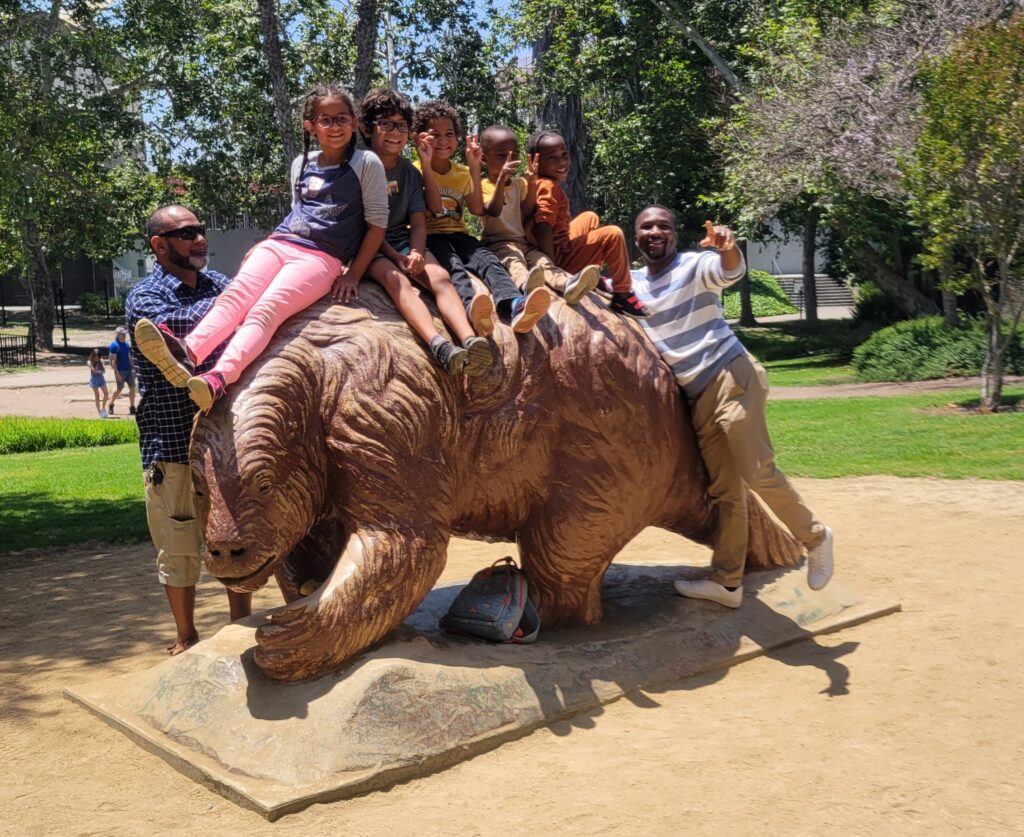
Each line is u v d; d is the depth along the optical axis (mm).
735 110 24781
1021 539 8211
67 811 3996
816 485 10672
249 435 4328
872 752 4414
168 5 29906
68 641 6281
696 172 29359
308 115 4797
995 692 5113
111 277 56438
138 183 34750
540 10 28453
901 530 8625
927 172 15469
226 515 4297
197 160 31938
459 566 8055
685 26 26922
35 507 11641
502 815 3877
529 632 5156
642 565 6664
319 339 4602
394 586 4492
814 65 21797
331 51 29406
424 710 4324
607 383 5160
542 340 5070
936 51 20312
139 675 5230
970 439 12906
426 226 5207
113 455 16312
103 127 32281
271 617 4398
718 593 5785
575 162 23672
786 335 33875
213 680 4570
